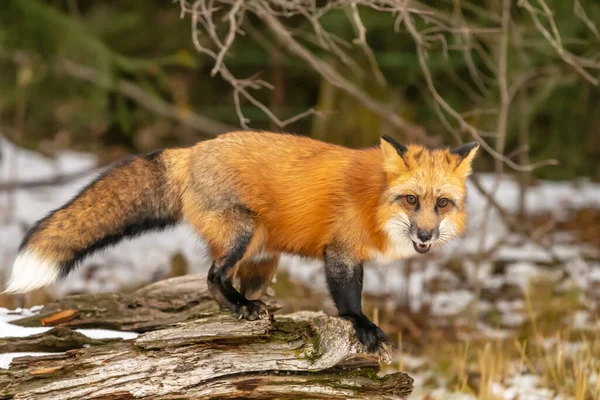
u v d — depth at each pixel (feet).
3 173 60.18
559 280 48.32
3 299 39.27
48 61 61.21
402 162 24.44
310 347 22.70
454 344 39.11
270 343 22.89
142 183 26.66
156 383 21.94
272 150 25.81
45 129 73.41
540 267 50.24
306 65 75.36
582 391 30.53
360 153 25.96
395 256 25.50
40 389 21.71
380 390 22.98
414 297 45.96
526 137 58.29
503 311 44.14
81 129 76.07
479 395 31.89
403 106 67.77
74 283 46.19
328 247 25.17
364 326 24.20
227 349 22.66
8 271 44.96
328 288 25.20
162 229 27.40
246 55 77.41
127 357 22.36
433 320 42.70
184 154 26.96
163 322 27.58
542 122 74.84
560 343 38.52
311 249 25.93
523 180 56.54
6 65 66.59
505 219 49.32
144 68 60.59
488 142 73.05
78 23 59.26
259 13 35.55
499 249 52.95
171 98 80.23
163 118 78.23
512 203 63.00
